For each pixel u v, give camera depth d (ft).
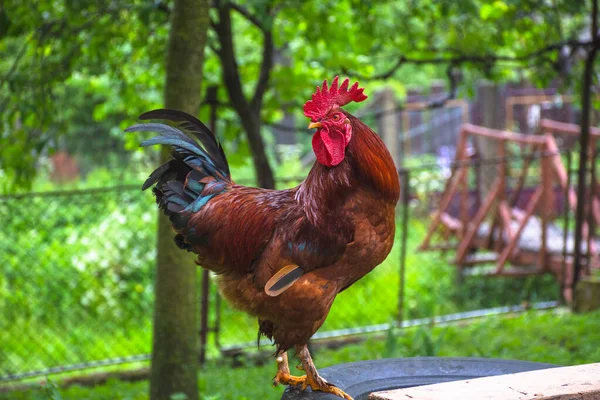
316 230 10.19
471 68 23.09
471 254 33.40
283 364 11.10
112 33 19.10
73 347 24.04
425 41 22.68
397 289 30.40
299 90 21.34
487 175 36.91
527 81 49.24
